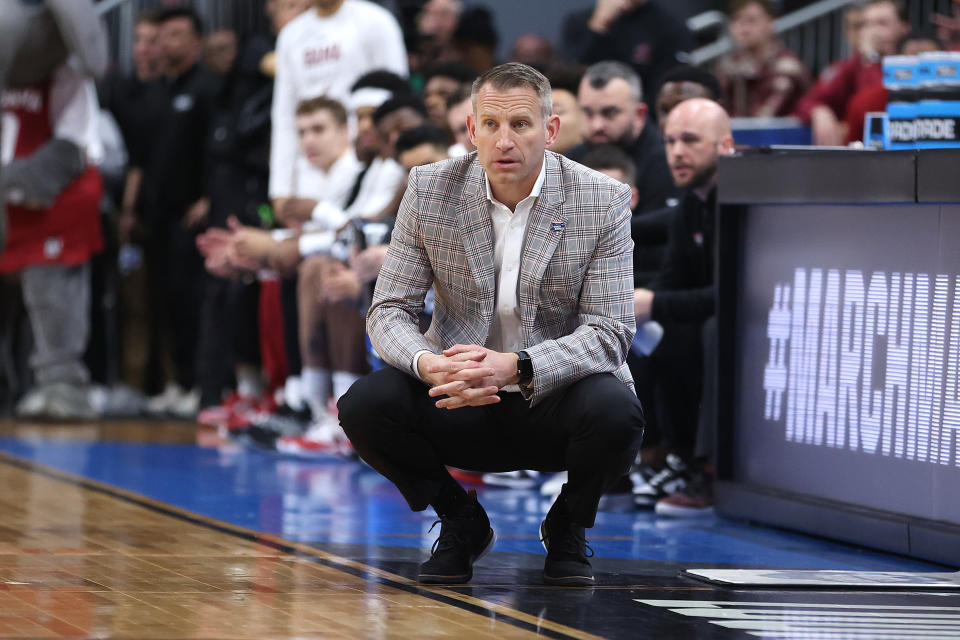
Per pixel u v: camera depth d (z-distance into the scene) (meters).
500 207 9.52
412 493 9.73
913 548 11.02
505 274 9.60
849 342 11.91
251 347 21.91
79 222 22.03
